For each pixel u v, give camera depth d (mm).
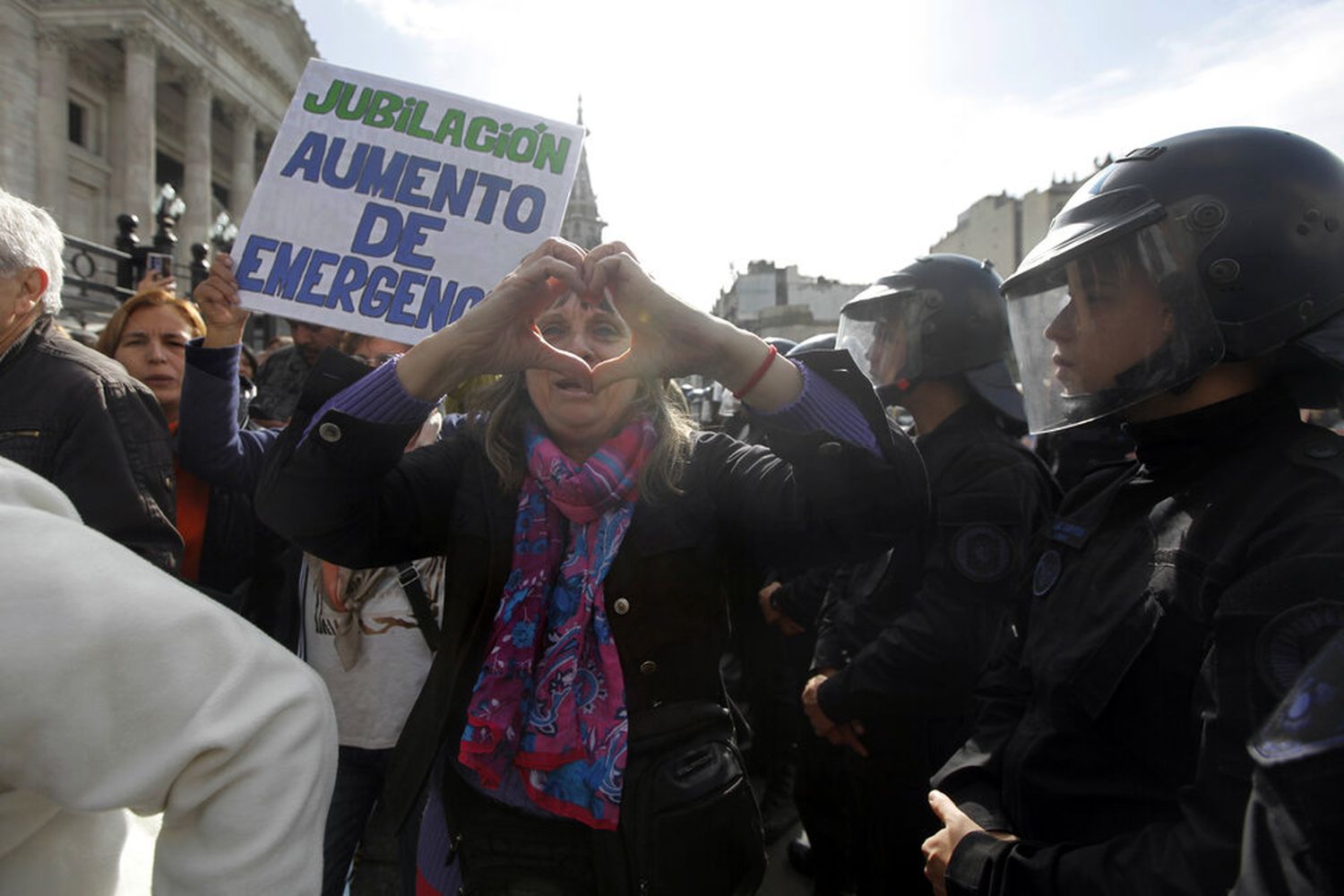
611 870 1263
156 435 1945
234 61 32312
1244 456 1047
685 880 1265
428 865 1517
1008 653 1426
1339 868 682
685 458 1446
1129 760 1046
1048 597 1228
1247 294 1055
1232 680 865
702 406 10812
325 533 1282
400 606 2102
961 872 1129
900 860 2061
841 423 1259
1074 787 1085
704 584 1397
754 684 3672
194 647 745
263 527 2543
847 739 2160
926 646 1900
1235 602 883
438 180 1818
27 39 26125
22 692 674
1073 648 1112
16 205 1818
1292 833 708
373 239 1805
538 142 1829
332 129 1820
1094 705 1058
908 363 2252
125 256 8594
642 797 1275
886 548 1349
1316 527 878
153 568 794
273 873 740
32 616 682
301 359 4000
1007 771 1200
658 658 1345
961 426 2162
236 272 1784
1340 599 810
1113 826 1045
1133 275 1112
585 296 1214
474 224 1814
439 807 1527
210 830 742
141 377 2611
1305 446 998
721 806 1307
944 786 1353
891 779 2061
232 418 2219
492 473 1456
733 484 1466
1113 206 1159
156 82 32094
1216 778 864
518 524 1382
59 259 1941
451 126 1829
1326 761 703
